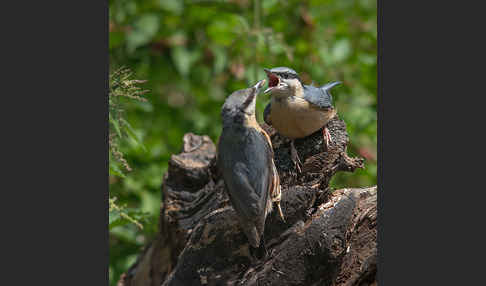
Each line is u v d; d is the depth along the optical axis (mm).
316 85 11781
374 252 7543
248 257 7668
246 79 11562
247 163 6953
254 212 6922
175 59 11680
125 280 10117
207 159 9406
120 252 10695
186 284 7781
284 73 7871
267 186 7055
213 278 7703
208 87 12398
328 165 7984
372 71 12312
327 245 7402
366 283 7660
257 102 10711
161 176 11164
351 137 11531
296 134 8102
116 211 8078
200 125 12086
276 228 7645
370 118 11789
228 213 7711
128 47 11281
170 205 9008
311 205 7680
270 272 7500
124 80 7551
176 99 12242
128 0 11664
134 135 7797
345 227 7535
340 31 12430
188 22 11930
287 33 12078
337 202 7645
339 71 12258
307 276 7465
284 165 8172
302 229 7574
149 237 10859
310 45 12109
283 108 7859
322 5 12469
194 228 8047
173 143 11883
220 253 7719
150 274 9320
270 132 8680
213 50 11875
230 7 11891
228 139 7020
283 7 12055
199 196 9008
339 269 7578
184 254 7867
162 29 11820
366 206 7742
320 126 8016
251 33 10875
